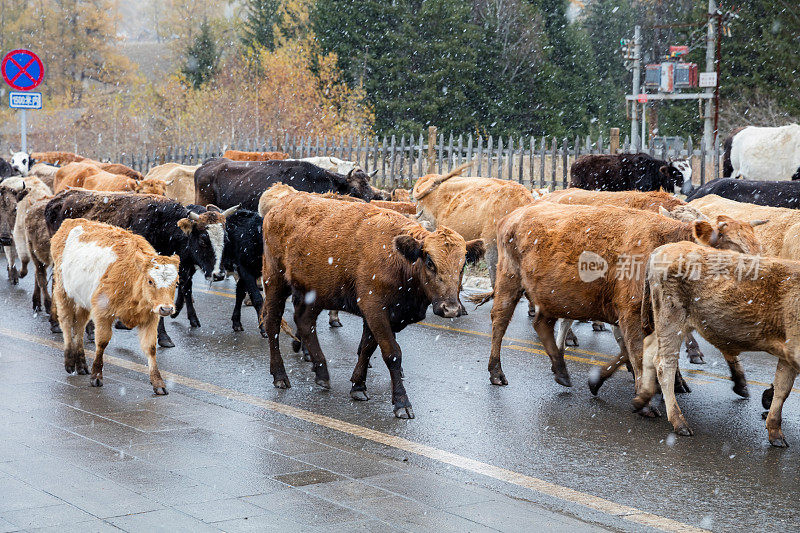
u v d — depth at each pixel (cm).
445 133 5634
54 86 8862
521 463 891
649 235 1086
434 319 1770
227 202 2184
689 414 1088
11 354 1355
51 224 1658
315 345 1204
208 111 5794
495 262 1828
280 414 1064
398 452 920
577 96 6644
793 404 1128
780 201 1711
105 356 1383
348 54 5769
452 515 718
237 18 8450
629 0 8238
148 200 1581
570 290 1145
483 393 1183
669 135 5791
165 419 1002
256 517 698
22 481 767
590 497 794
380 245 1088
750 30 5622
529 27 6241
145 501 726
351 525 688
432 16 5812
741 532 716
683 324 1009
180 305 1625
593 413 1088
